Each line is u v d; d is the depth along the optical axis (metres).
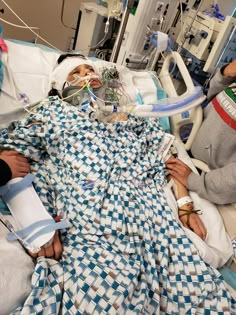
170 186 1.31
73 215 1.00
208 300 0.91
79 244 0.94
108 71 1.56
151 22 1.70
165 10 1.69
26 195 0.95
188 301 0.91
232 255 1.17
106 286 0.82
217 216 1.26
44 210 0.94
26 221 0.90
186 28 1.75
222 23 1.56
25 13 2.70
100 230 0.98
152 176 1.29
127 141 1.27
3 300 0.73
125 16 1.56
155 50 1.76
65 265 0.87
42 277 0.78
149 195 1.17
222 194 1.21
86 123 1.18
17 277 0.77
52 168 1.15
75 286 0.82
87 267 0.86
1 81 1.33
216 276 0.98
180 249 1.02
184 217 1.21
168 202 1.21
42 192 1.04
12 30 2.73
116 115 1.33
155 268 0.93
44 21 2.85
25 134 1.10
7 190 0.95
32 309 0.73
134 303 0.83
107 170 1.12
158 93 1.70
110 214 1.01
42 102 1.30
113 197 1.06
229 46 1.55
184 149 1.51
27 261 0.84
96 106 1.27
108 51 2.20
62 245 0.95
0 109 1.27
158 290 0.89
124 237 0.98
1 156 1.02
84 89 1.34
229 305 0.91
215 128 1.38
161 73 1.77
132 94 1.59
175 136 1.59
